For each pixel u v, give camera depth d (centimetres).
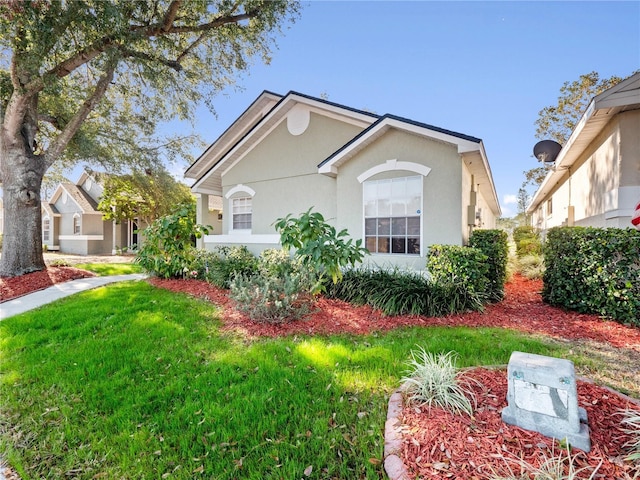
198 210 1473
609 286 573
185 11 1098
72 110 1325
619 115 747
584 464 221
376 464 242
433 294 633
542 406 252
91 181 2541
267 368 402
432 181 788
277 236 1106
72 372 400
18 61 914
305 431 285
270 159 1184
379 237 859
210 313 651
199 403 329
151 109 1395
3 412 327
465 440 246
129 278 1139
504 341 476
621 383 357
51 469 254
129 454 264
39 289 952
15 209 1110
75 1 788
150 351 464
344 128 1040
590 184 996
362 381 366
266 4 1059
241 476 239
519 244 1554
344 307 675
